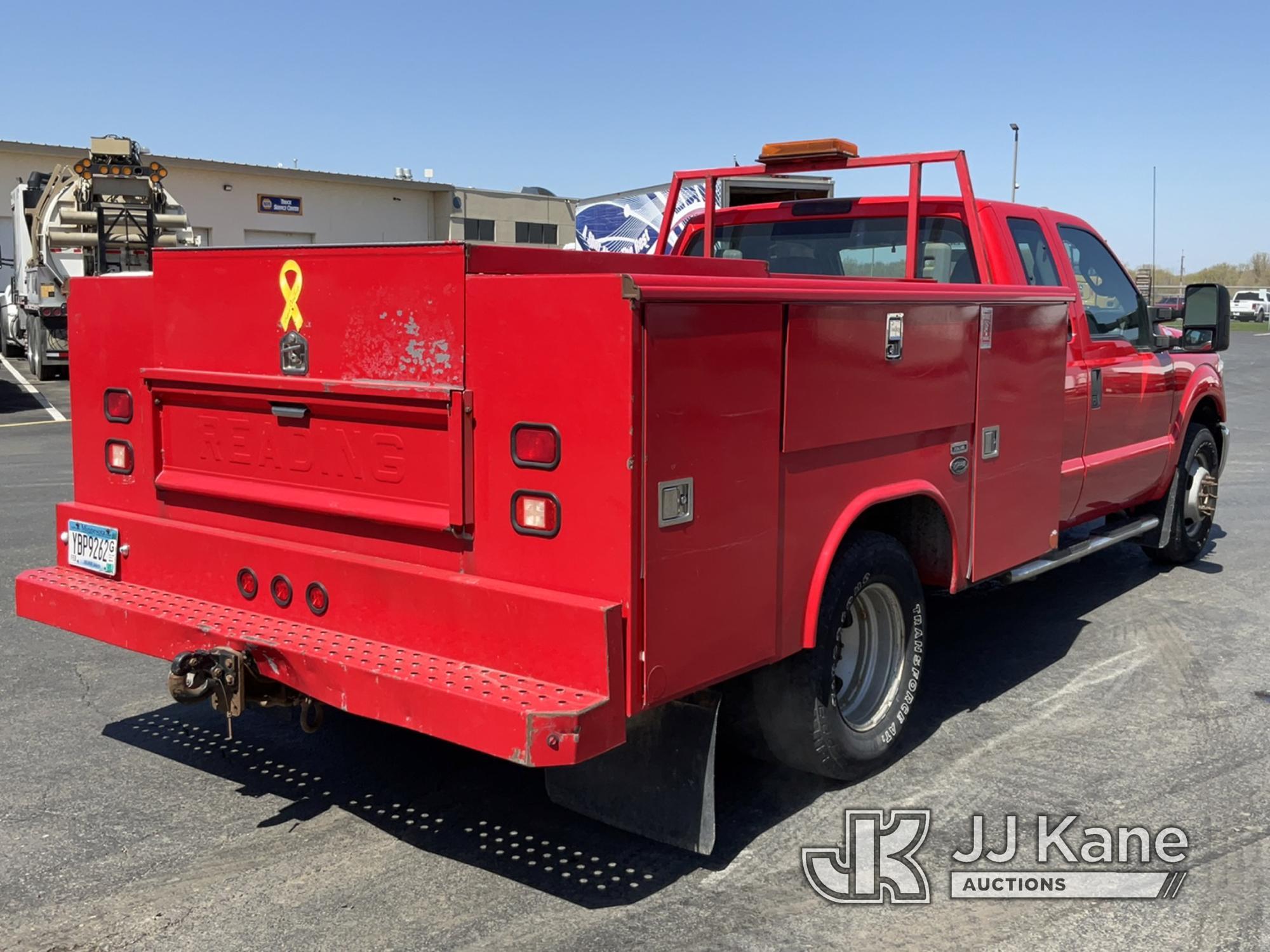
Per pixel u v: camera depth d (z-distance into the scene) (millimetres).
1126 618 6625
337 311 3561
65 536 4527
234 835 3902
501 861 3742
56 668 5590
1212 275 82625
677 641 3211
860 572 4070
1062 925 3365
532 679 3191
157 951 3182
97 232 18594
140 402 4211
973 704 5227
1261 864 3732
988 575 4895
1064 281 5820
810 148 5609
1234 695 5340
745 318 3311
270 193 37531
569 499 3111
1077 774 4449
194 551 4062
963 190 5453
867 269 6070
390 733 4863
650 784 3582
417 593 3434
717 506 3295
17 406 17438
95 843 3830
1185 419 7230
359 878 3619
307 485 3752
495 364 3205
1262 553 8320
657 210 21375
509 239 42906
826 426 3703
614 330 2973
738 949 3225
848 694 4379
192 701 3629
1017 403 4941
